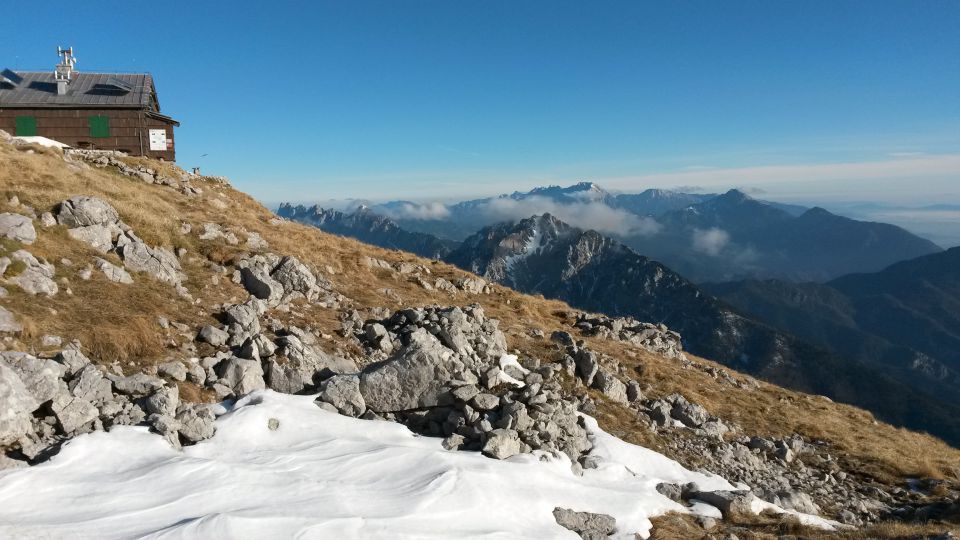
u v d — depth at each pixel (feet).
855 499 68.28
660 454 63.67
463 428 52.65
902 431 113.09
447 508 39.01
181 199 121.49
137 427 42.32
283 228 130.52
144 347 54.39
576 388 76.95
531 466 48.47
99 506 33.45
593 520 44.68
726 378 117.80
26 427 38.50
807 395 126.82
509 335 92.32
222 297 74.23
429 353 56.39
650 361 107.24
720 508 54.39
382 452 44.78
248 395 52.03
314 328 73.82
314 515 34.96
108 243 72.74
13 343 47.06
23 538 29.37
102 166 128.98
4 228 63.05
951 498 70.49
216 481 37.35
